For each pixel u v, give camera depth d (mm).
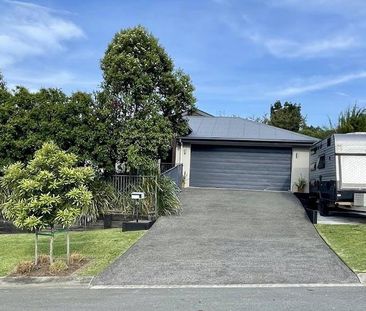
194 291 7664
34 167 9453
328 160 15969
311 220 14539
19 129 14891
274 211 16344
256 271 8945
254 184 23344
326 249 10672
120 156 16188
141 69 17078
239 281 8328
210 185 23594
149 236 12359
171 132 17234
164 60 17891
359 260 9594
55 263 9375
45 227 9469
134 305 6730
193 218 14891
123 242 11742
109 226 14531
